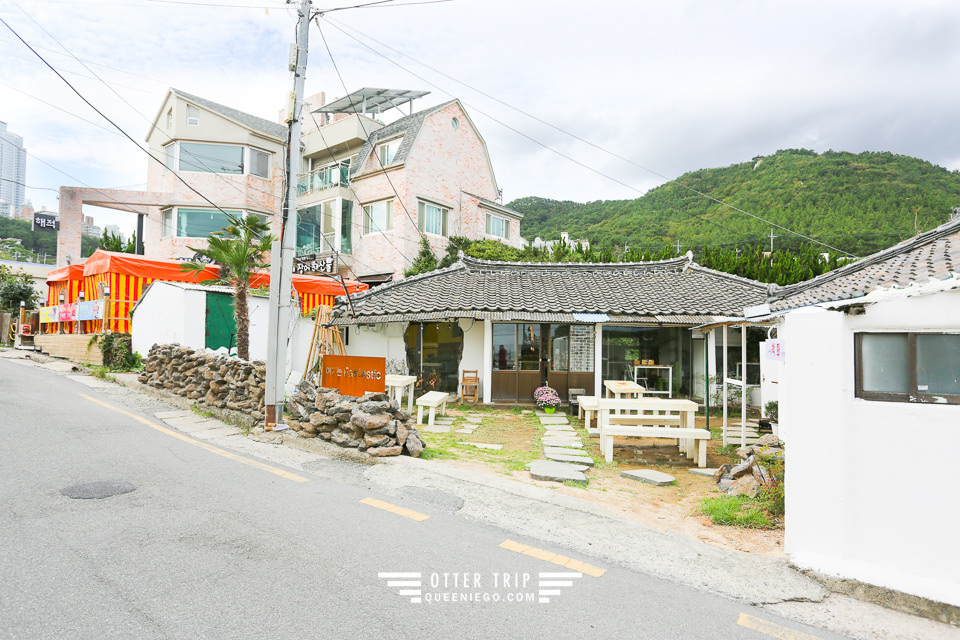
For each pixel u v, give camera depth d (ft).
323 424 24.03
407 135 79.97
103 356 47.85
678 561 13.34
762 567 13.11
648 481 22.52
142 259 54.19
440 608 10.50
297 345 53.26
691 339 47.21
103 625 9.40
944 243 26.76
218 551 12.67
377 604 10.53
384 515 15.65
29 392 35.01
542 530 15.05
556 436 31.83
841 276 33.45
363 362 25.89
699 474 24.47
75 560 11.91
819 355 13.19
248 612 10.01
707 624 10.42
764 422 36.55
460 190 87.40
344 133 87.15
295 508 15.93
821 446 13.03
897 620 10.96
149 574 11.38
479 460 24.52
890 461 12.27
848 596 11.88
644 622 10.36
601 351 44.98
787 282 63.93
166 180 84.43
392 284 50.70
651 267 55.98
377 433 22.61
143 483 17.81
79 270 60.03
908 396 12.27
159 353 38.01
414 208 78.28
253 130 84.99
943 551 11.57
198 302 44.93
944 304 11.64
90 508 15.21
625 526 15.67
